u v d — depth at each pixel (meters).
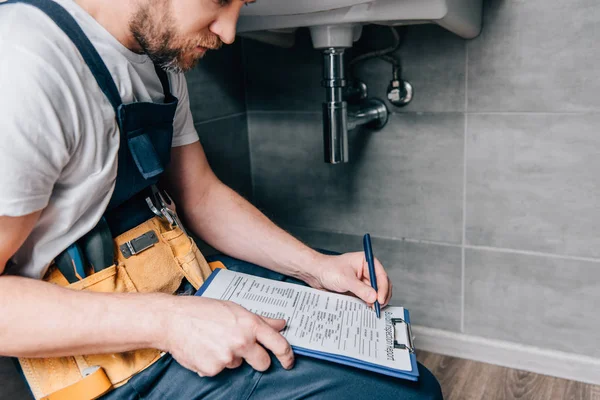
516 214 1.31
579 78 1.15
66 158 0.60
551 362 1.37
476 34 1.21
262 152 1.60
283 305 0.75
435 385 0.67
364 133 1.42
